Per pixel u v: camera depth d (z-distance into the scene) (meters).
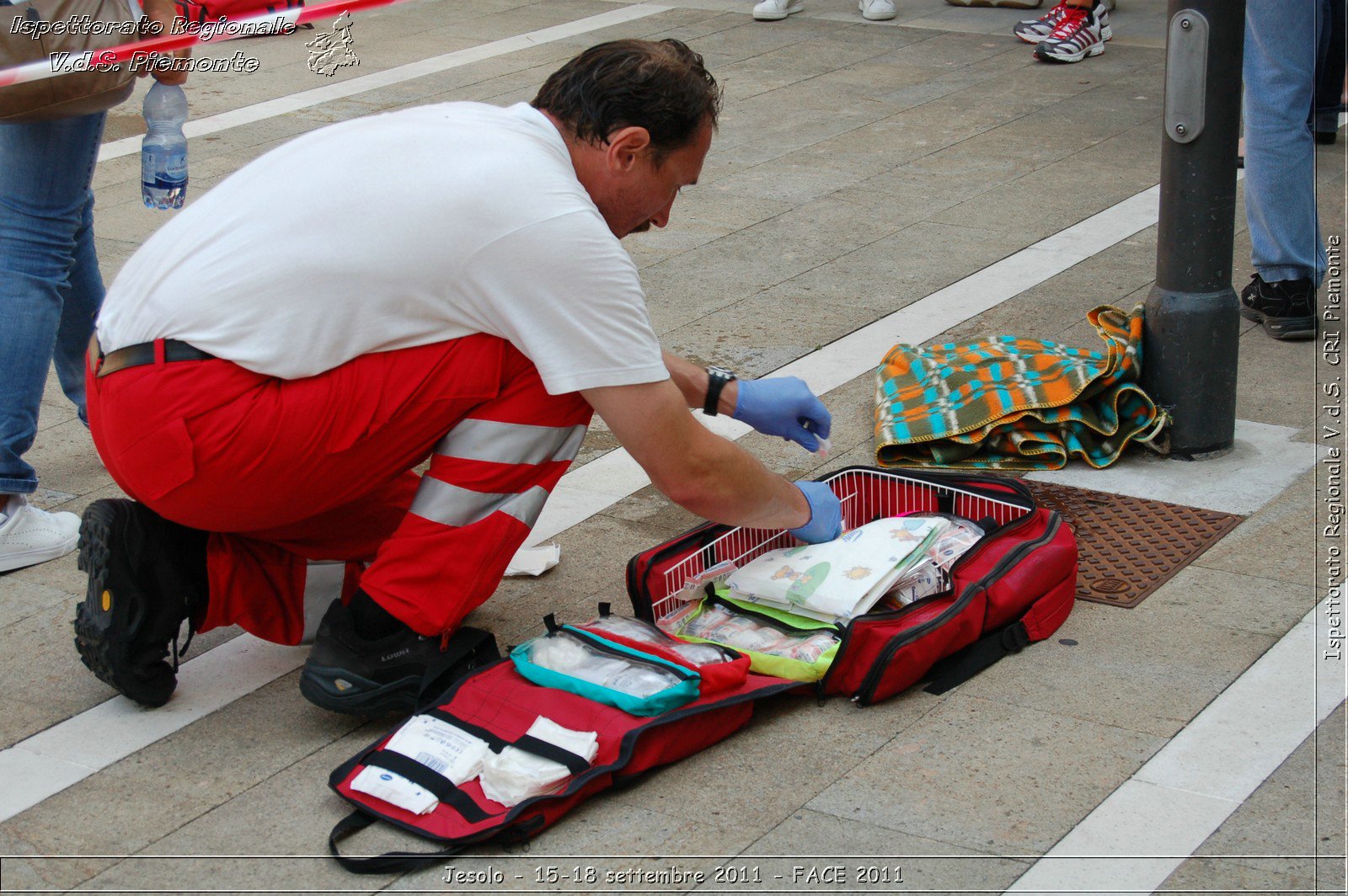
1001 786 2.49
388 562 2.66
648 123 2.54
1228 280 3.71
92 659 2.75
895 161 6.68
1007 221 5.82
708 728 2.59
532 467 2.64
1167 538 3.39
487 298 2.48
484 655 2.79
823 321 4.88
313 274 2.45
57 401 4.50
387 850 2.38
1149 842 2.33
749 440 4.05
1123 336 3.89
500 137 2.50
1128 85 7.83
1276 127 4.30
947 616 2.76
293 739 2.74
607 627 2.75
